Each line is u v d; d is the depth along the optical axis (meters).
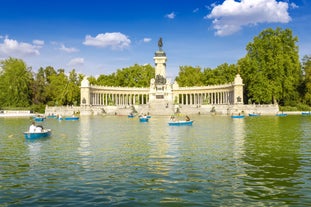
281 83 95.12
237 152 25.48
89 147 28.94
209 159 22.78
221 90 115.25
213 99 135.88
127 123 60.00
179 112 99.94
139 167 20.50
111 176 18.33
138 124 56.91
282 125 50.88
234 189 15.72
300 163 21.19
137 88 129.00
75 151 26.81
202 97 128.25
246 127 47.78
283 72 93.81
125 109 101.44
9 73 112.62
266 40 99.56
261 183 16.64
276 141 31.62
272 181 16.98
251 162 21.64
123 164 21.42
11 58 116.00
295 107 99.00
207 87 121.00
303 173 18.53
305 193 15.00
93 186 16.45
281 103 106.38
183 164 21.22
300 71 107.25
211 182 16.94
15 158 23.88
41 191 15.69
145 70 146.00
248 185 16.33
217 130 43.41
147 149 27.48
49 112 103.81
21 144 31.28
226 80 123.75
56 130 45.62
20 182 17.23
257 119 68.81
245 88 111.31
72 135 38.75
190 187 16.14
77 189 15.96
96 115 98.50
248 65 100.38
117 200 14.38
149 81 139.75
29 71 120.44
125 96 144.50
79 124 58.28
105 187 16.27
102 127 50.66
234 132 40.50
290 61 94.62
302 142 30.83
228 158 23.08
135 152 26.02
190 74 140.88
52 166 21.02
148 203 13.98
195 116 85.75
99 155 24.83
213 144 29.97
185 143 30.83
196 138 34.59
